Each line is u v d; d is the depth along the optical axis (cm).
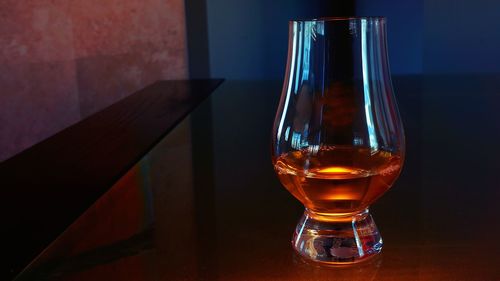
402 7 180
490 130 56
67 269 28
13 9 179
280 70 190
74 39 186
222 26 187
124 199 39
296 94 29
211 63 189
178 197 39
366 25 28
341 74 28
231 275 27
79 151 52
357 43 28
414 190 39
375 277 26
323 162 28
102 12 185
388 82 29
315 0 184
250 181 43
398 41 183
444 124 60
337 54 28
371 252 28
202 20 187
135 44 188
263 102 78
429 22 179
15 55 181
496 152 48
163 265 28
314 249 28
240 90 90
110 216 36
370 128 28
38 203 38
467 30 178
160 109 73
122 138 57
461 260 28
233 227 33
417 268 27
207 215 35
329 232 28
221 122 66
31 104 186
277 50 188
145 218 35
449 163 46
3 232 33
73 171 46
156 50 189
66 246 31
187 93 86
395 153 28
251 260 28
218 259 29
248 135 59
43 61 185
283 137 29
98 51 188
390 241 30
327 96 28
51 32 183
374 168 27
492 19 176
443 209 35
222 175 45
